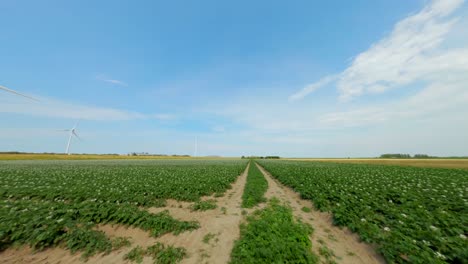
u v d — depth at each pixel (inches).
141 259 213.8
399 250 195.5
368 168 1286.9
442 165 1625.2
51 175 816.9
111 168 1269.7
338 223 307.3
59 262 208.1
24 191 462.3
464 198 375.2
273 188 684.1
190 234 279.3
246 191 574.6
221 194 549.0
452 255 178.9
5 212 283.9
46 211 295.3
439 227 241.9
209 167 1467.8
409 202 348.2
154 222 287.0
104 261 210.5
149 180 687.1
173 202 460.8
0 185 559.2
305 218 361.4
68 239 236.4
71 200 426.3
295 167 1445.6
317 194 461.7
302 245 217.6
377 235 224.8
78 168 1234.6
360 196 410.0
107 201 376.8
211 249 236.4
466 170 1061.1
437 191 427.2
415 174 837.8
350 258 217.0
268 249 198.1
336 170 1122.0
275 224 263.3
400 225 248.8
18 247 225.5
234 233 284.0
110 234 273.4
